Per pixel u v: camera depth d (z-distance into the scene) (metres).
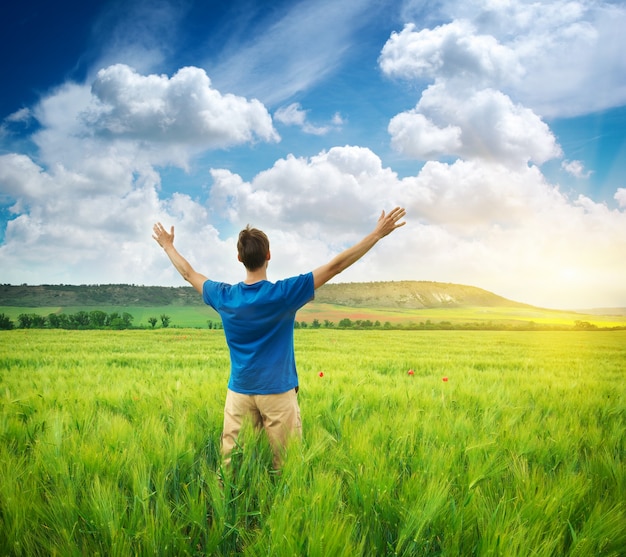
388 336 45.16
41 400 4.82
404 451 3.01
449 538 2.16
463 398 5.47
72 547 1.93
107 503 2.18
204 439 3.46
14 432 3.50
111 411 4.64
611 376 10.57
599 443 3.49
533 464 2.94
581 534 2.05
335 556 1.85
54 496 2.32
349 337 40.75
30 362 12.21
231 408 2.94
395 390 5.65
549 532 2.11
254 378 2.78
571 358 18.56
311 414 4.20
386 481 2.42
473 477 2.57
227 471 2.65
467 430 3.55
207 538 2.20
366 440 3.00
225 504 2.32
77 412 4.00
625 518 2.15
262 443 2.99
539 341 39.38
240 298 2.73
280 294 2.65
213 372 8.40
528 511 2.20
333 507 2.20
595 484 2.69
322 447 2.82
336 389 5.63
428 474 2.56
